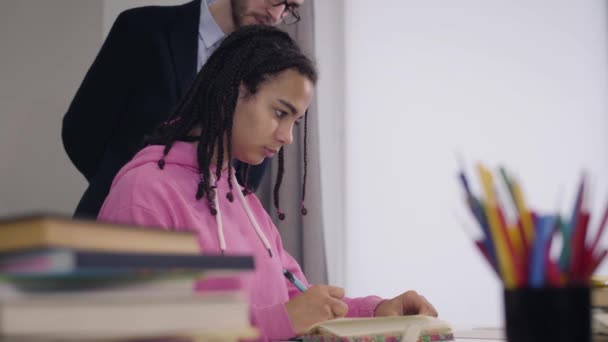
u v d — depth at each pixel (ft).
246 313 1.91
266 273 4.25
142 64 5.65
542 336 2.07
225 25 5.84
